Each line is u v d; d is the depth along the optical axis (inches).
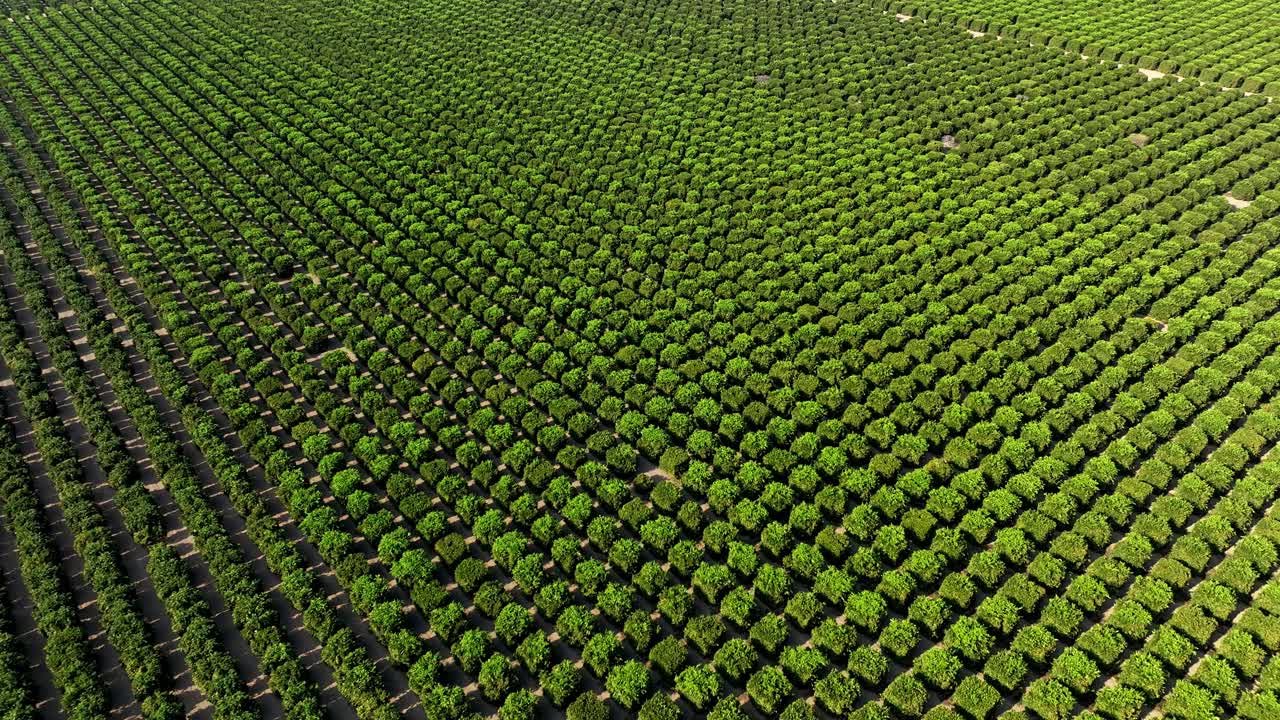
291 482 1480.1
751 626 1254.9
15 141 2561.5
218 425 1651.1
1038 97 2721.5
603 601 1280.8
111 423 1601.9
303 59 3093.0
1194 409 1566.2
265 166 2438.5
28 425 1657.2
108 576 1323.8
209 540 1373.0
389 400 1704.0
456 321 1860.2
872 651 1203.2
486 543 1393.9
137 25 3454.7
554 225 2154.3
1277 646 1178.6
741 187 2271.2
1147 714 1155.3
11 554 1413.6
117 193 2300.7
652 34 3265.3
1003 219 2123.5
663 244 2073.1
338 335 1868.8
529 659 1207.6
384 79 2928.2
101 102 2775.6
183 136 2551.7
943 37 3176.7
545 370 1723.7
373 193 2295.8
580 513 1406.3
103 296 1996.8
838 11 3484.3
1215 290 1870.1
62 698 1183.6
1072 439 1517.0
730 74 2935.5
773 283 1908.2
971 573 1311.5
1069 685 1160.2
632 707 1164.5
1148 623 1222.3
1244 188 2187.5
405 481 1475.1
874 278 1923.0
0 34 3415.4
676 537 1375.5
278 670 1198.9
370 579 1312.7
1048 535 1362.0
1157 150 2363.4
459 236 2108.8
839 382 1657.2
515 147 2486.5
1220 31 3144.7
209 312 1884.8
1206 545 1312.7
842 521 1411.2
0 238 2145.7
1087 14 3334.2
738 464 1487.5
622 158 2439.7
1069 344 1713.8
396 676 1237.7
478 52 3157.0
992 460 1471.5
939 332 1750.7
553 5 3607.3
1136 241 1998.0
